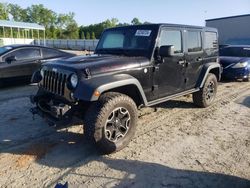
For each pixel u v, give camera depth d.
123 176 3.60
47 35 77.31
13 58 8.45
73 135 4.86
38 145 4.48
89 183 3.44
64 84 4.11
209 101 6.68
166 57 5.05
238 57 10.84
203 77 6.25
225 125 5.50
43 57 9.27
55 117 4.09
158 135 4.95
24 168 3.78
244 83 10.24
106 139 4.01
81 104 4.12
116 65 4.30
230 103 7.16
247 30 16.67
